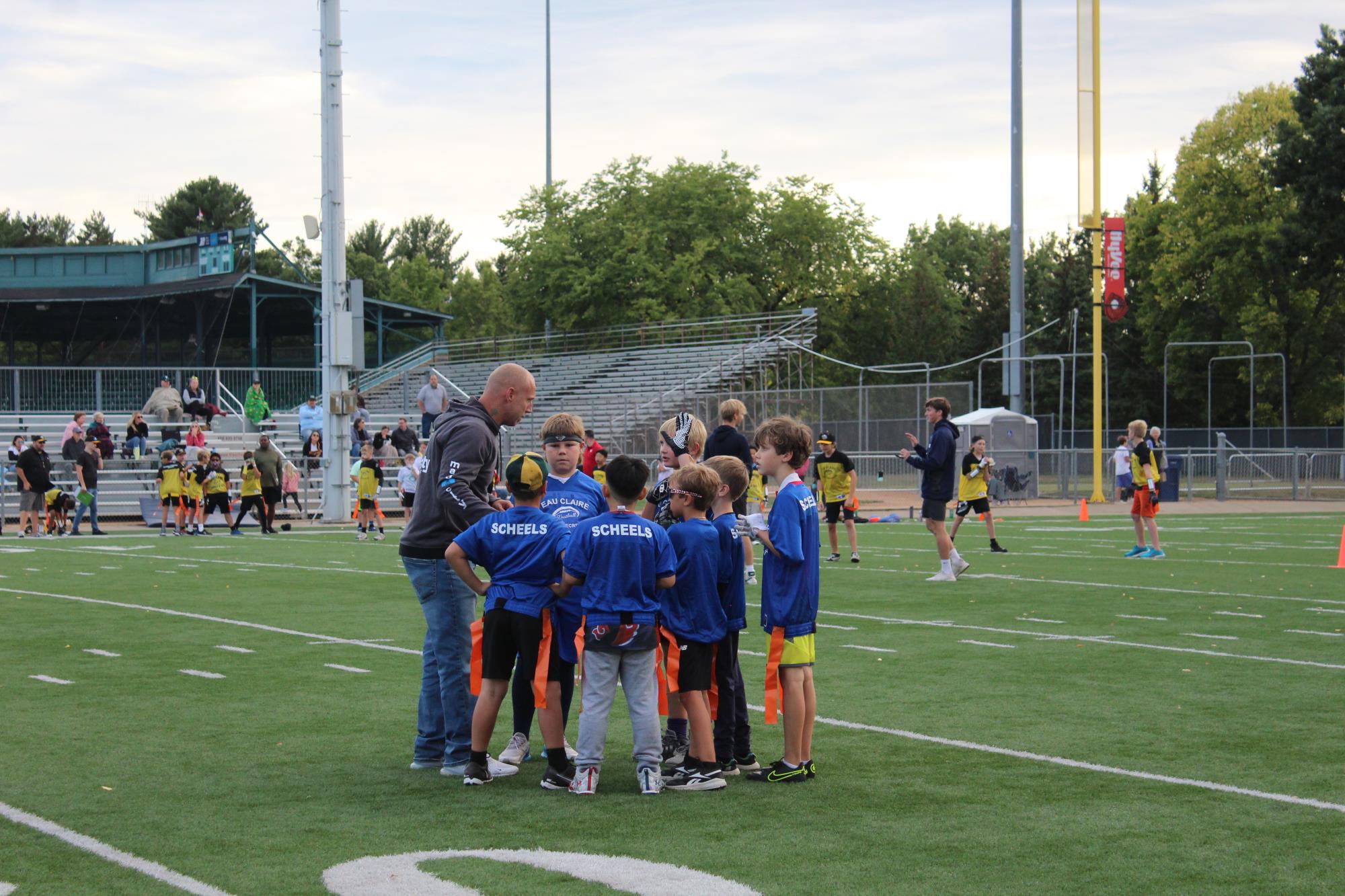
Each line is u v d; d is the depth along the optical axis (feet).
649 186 198.08
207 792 20.58
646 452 134.41
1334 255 162.91
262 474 83.30
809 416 124.36
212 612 42.65
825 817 19.07
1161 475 61.67
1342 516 97.91
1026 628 38.70
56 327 167.53
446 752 21.83
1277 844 17.69
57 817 19.06
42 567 59.21
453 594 21.98
